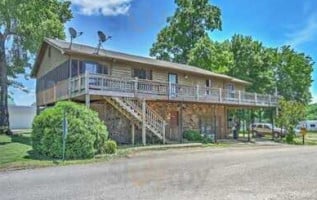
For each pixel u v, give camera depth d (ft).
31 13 89.92
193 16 173.58
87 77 61.98
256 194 26.99
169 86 77.56
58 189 29.04
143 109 71.15
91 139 52.29
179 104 88.99
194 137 86.22
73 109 53.67
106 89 65.16
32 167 42.32
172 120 91.66
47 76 90.53
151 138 77.15
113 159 49.96
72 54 71.26
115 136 78.33
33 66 100.68
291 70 200.44
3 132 87.97
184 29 173.78
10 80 111.34
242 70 168.04
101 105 78.69
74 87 67.05
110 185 30.40
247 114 140.97
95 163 46.06
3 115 90.33
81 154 50.98
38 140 53.16
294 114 106.22
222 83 113.80
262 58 174.19
